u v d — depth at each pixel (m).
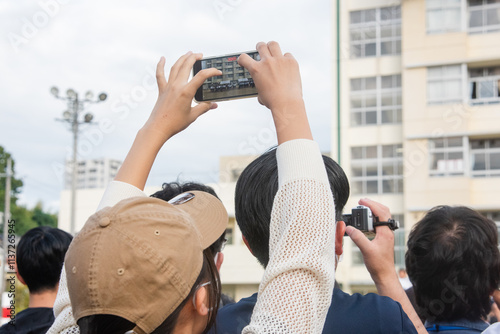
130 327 0.85
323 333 1.15
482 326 1.58
